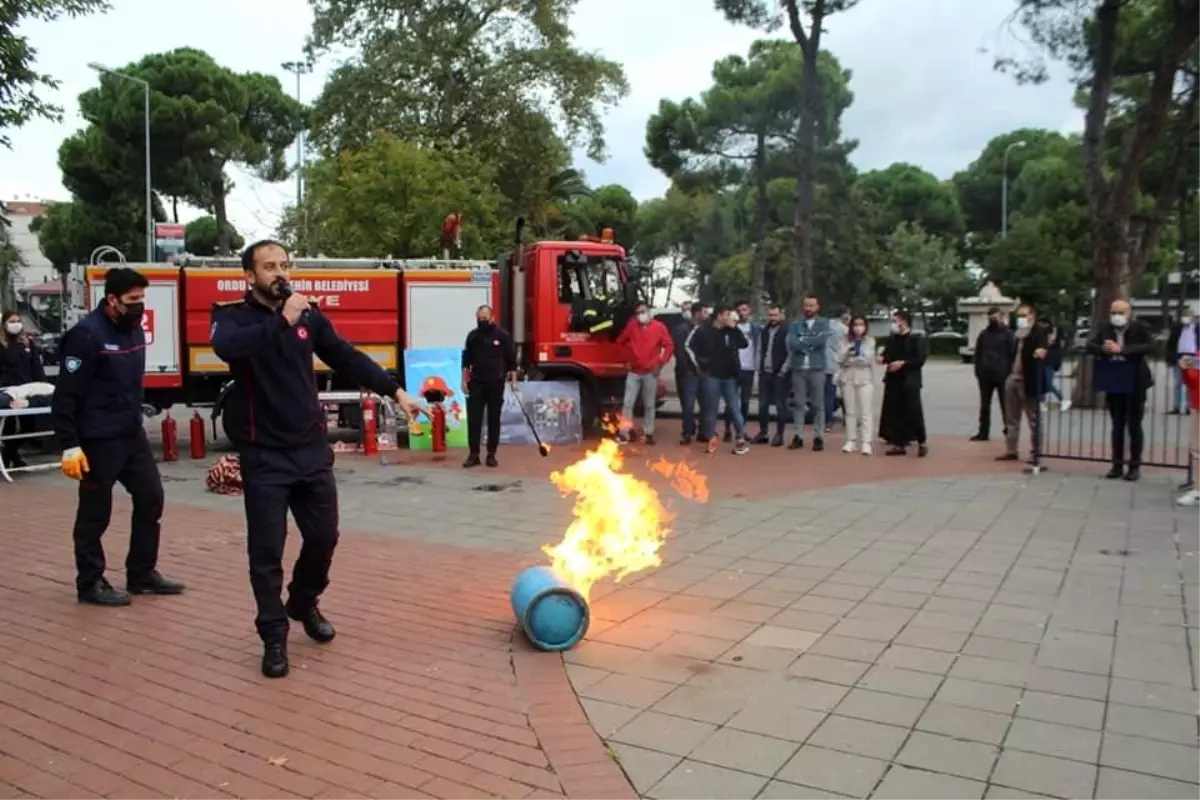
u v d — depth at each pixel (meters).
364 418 12.79
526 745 3.89
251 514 4.70
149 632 5.38
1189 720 4.03
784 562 6.79
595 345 13.74
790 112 40.62
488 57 28.12
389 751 3.85
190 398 13.05
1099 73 17.86
